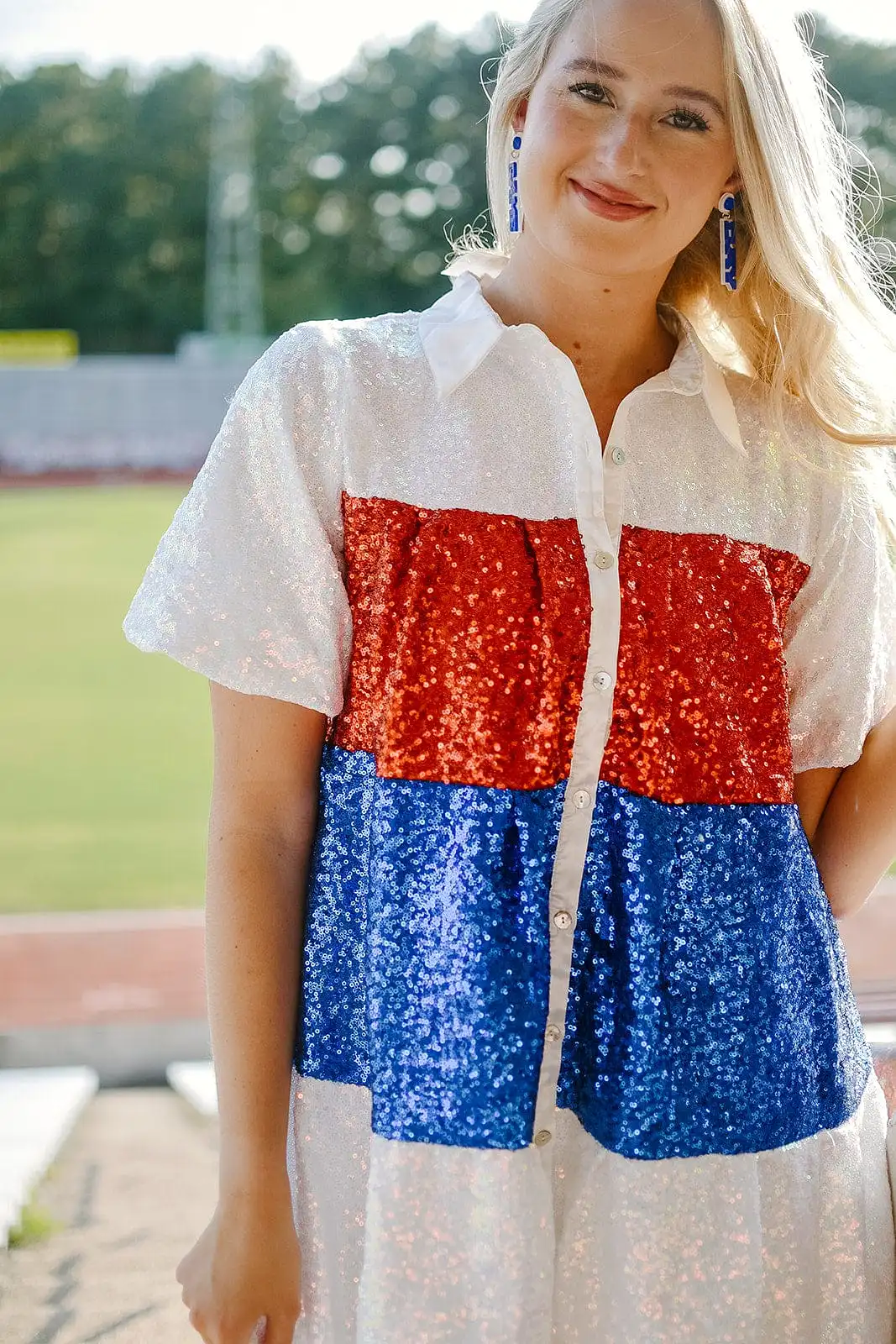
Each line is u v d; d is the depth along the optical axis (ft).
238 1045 4.45
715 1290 4.44
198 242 142.20
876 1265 4.92
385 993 4.41
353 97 141.08
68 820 27.63
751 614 4.80
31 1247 10.92
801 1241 4.63
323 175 141.79
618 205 4.54
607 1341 4.42
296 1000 4.61
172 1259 10.73
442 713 4.42
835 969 4.92
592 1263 4.45
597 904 4.48
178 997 17.89
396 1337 4.27
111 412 88.89
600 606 4.49
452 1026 4.33
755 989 4.62
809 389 5.15
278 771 4.58
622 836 4.50
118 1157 12.84
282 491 4.51
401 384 4.64
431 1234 4.31
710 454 4.89
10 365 102.73
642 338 4.95
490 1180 4.27
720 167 4.72
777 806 4.77
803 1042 4.75
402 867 4.42
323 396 4.59
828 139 5.05
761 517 4.95
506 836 4.39
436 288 141.18
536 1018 4.34
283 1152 4.49
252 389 4.60
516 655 4.44
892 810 5.21
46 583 52.90
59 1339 9.53
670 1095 4.44
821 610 5.06
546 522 4.57
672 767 4.58
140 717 36.78
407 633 4.43
